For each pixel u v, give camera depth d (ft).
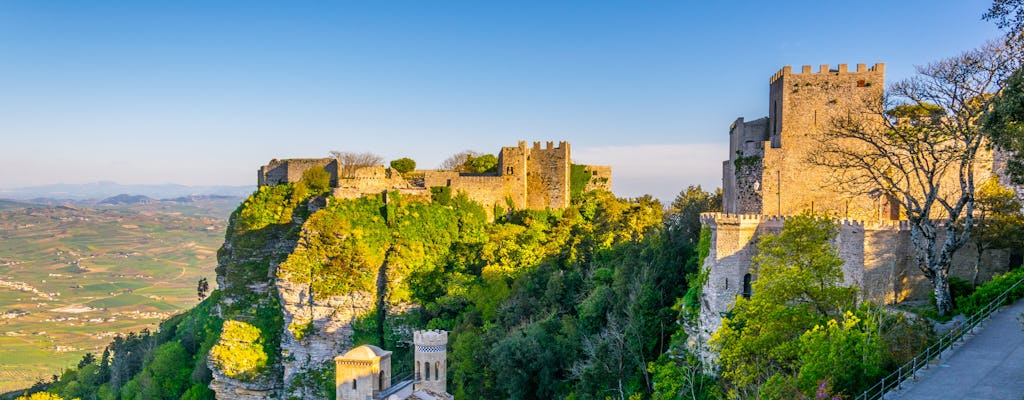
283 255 451.12
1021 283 202.69
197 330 489.67
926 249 218.18
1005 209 229.04
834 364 160.97
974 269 230.48
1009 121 163.32
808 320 185.78
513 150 482.69
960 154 225.35
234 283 455.22
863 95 265.75
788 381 165.07
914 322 187.01
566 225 446.60
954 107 218.38
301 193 465.88
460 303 402.31
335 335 414.00
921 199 258.98
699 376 233.14
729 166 305.32
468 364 316.81
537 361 295.69
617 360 265.95
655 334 269.85
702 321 243.60
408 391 263.90
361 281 415.23
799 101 271.08
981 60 212.02
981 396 146.61
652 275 284.41
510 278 401.90
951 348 173.99
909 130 230.27
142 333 595.06
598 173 513.86
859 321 179.63
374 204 444.55
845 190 264.93
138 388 463.83
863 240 228.22
